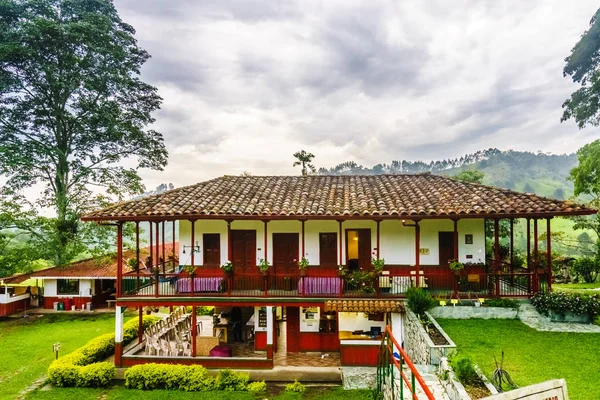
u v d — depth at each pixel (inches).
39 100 1058.7
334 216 522.3
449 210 508.4
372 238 607.5
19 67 1026.7
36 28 982.4
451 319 493.7
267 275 538.3
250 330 637.3
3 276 1038.4
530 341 412.2
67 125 1144.2
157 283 546.3
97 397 454.0
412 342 466.3
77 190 1144.2
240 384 474.0
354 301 521.0
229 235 585.6
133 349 574.2
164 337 600.1
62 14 1123.3
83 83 1079.0
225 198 591.2
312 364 528.7
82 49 1095.0
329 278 535.5
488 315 498.9
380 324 577.9
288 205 562.9
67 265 1023.6
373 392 410.6
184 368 489.1
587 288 862.5
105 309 973.2
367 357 516.4
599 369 338.0
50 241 1063.0
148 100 1263.5
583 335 430.9
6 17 1016.9
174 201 576.7
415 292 506.3
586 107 989.8
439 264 593.3
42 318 885.8
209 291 551.8
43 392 468.4
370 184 673.6
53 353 633.0
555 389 160.9
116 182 1218.6
